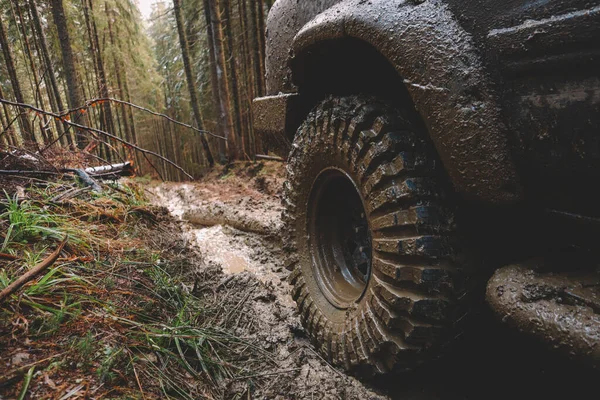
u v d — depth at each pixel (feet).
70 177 11.27
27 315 5.18
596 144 3.46
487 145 4.09
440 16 4.45
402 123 5.36
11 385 4.20
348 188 6.90
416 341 5.01
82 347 4.90
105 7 54.65
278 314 7.83
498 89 4.09
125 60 58.29
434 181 5.07
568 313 3.56
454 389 5.76
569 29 3.40
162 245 9.62
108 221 9.57
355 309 6.08
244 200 18.35
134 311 6.17
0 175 9.14
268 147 9.20
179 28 42.60
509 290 4.04
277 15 8.09
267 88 8.67
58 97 35.86
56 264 6.42
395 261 5.11
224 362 6.09
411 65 4.57
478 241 5.00
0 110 37.40
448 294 4.87
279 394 5.81
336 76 6.87
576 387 5.10
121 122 63.98
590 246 4.09
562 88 3.59
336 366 6.39
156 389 4.96
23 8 42.19
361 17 5.17
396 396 5.78
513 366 5.76
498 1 4.03
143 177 39.22
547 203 4.16
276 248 12.65
